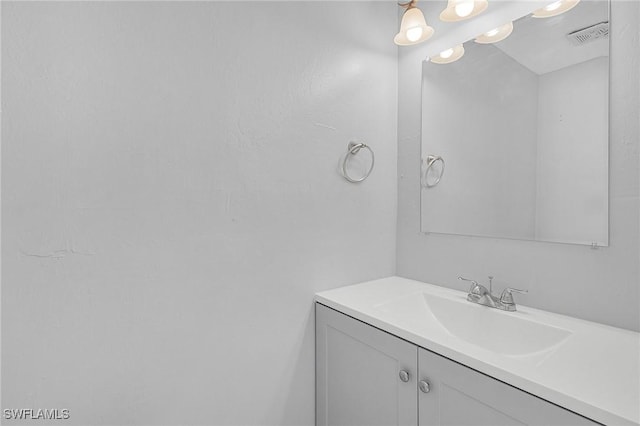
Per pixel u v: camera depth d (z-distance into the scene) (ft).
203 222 3.93
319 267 4.91
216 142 4.00
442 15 4.20
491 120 4.50
